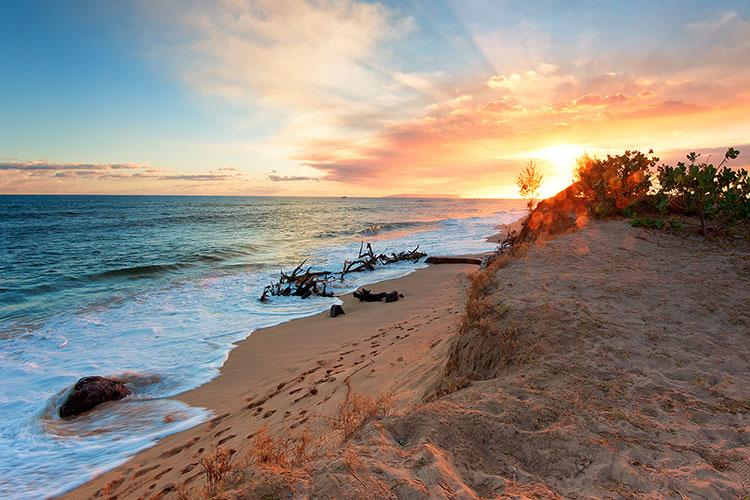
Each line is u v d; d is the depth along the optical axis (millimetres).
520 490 2535
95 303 13922
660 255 8867
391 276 18891
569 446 2977
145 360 9148
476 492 2514
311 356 8844
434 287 15523
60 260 22078
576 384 3908
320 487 2348
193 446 5738
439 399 3988
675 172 11898
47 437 6285
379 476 2490
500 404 3516
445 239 33469
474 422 3219
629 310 5797
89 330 11133
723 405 3578
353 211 83688
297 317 12414
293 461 2846
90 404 7086
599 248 9570
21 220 50750
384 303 13641
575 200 15062
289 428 5273
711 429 3207
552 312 5582
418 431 3082
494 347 5016
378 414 3506
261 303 14102
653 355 4527
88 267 19984
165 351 9680
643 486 2574
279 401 6680
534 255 9266
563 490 2566
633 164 13203
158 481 4902
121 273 18812
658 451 2934
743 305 5992
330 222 52062
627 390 3820
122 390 7562
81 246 27812
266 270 20078
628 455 2879
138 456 5699
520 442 3031
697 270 7695
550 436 3082
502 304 6055
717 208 10320
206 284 16953
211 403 7188
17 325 11531
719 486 2533
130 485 4973
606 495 2504
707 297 6328
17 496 4953
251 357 9203
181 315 12625
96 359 9172
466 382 4473
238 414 6551
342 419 3979
